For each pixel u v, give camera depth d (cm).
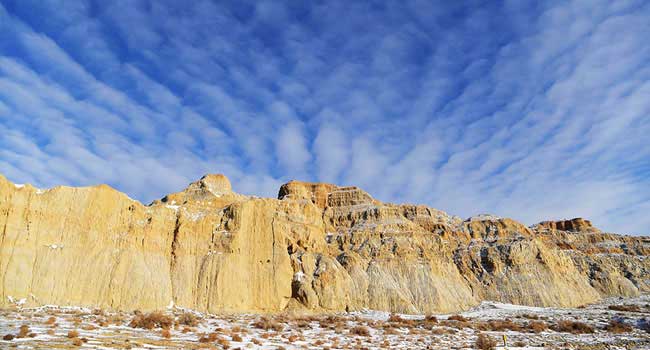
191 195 9650
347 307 8631
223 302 7612
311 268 9031
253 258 8500
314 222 11106
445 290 9725
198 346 3409
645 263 12875
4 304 5750
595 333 5500
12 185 6612
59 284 6347
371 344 4259
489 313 8388
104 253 7044
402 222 11606
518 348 4203
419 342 4544
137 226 7706
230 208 8875
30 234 6438
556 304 9838
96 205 7319
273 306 8144
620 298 11012
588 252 13412
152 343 3438
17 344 2938
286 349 3600
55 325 4141
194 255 8069
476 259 11038
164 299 7200
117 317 5331
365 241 10894
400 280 9744
